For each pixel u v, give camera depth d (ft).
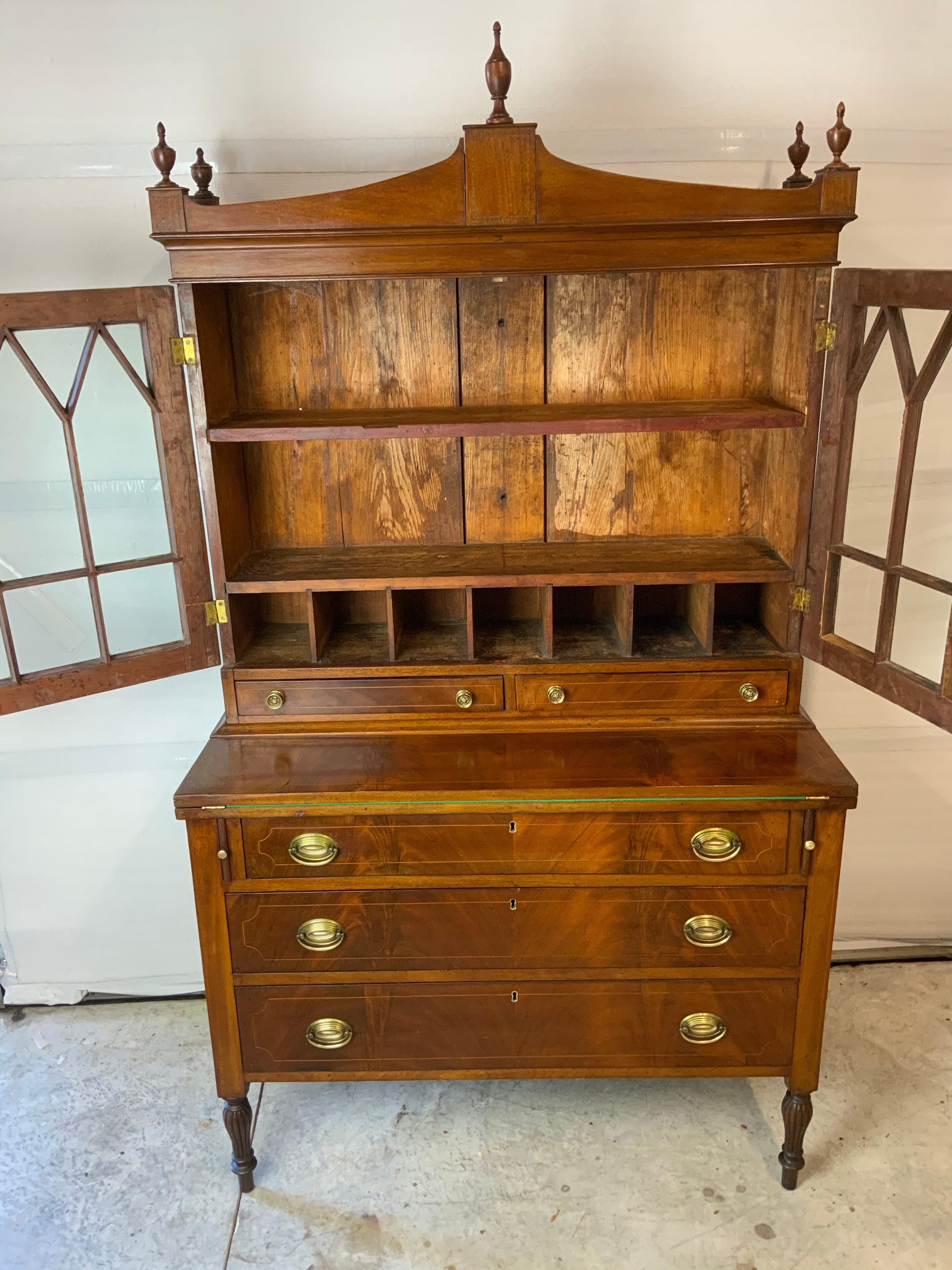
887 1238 6.31
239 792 6.05
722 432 7.04
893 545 5.98
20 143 6.86
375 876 6.22
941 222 7.29
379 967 6.42
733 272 6.71
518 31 6.78
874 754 8.32
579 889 6.23
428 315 6.81
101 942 8.58
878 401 7.41
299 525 7.24
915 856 8.61
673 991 6.44
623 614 6.66
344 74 6.85
